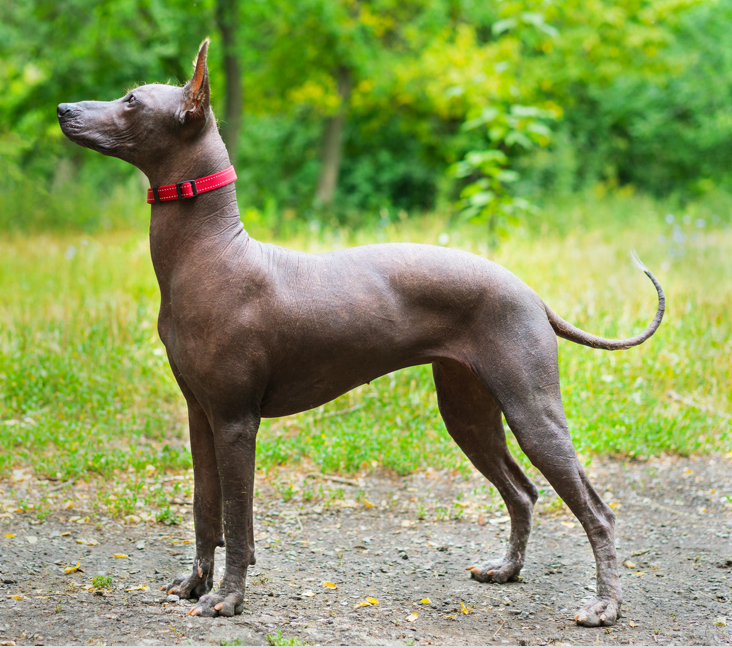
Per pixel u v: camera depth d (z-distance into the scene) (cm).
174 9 1580
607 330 706
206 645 302
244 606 348
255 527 469
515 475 401
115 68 1614
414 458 565
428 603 367
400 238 1027
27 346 716
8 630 313
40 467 523
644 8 1708
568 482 341
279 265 339
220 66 1773
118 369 685
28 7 1587
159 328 349
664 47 1777
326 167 1953
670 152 2089
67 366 675
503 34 1572
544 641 325
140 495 504
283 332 331
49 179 1466
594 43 1616
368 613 351
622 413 610
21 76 1728
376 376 357
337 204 1895
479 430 390
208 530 356
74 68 1602
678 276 866
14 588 361
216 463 354
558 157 1814
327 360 340
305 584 386
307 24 1697
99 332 737
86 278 925
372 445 577
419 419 617
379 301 341
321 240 1105
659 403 638
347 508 502
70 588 363
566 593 382
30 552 407
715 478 535
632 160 2141
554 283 824
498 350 344
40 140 1237
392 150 2194
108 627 318
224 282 326
